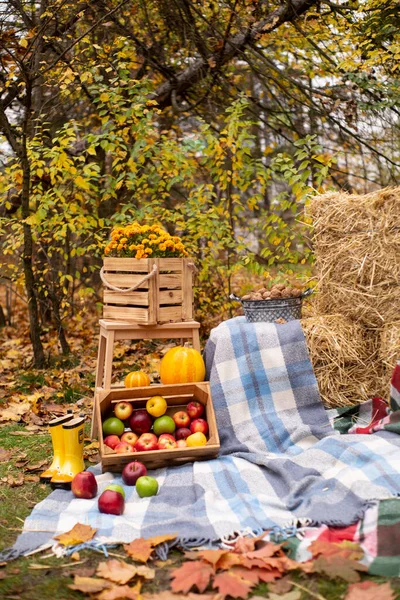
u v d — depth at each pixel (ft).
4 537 8.65
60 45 20.71
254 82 30.73
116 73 20.11
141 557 7.74
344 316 12.81
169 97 24.70
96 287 27.66
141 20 24.59
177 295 12.49
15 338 25.08
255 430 11.87
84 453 12.33
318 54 24.09
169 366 12.26
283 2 21.50
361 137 24.43
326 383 12.41
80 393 16.69
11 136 18.25
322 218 12.86
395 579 7.23
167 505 9.52
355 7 20.67
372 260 12.38
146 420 11.48
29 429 13.83
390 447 10.07
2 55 19.33
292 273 19.47
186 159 20.53
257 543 8.11
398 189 12.31
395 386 11.30
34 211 19.44
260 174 19.89
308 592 7.02
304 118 27.55
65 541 8.20
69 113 25.81
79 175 18.25
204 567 7.42
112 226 21.80
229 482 10.12
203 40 22.77
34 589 7.24
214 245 20.26
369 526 8.14
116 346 21.90
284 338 12.44
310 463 10.23
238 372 12.37
